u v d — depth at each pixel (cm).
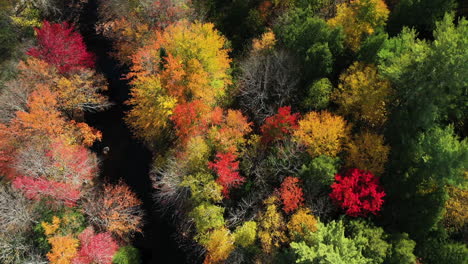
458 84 2614
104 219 3638
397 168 2895
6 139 3638
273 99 3603
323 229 2550
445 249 2627
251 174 3403
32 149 3494
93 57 4728
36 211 3534
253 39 3722
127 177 4181
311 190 2953
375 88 2981
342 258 2364
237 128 3338
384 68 2884
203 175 3291
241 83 3700
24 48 4209
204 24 3847
